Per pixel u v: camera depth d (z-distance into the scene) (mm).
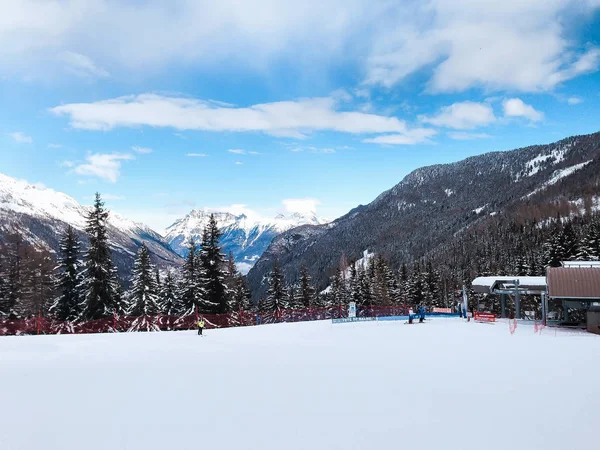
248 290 75062
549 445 8438
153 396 11695
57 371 15133
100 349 21125
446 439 8695
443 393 12211
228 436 8711
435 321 42000
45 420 9555
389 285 84625
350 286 77750
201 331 28875
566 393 12289
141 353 19828
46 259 52375
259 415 10094
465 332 30516
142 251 49094
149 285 48500
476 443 8500
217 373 14891
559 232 74250
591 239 68500
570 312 50125
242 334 29312
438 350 21000
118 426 9219
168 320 44094
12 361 17375
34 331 37688
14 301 47250
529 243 156750
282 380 13789
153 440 8445
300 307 72062
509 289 46594
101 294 43656
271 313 64938
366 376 14453
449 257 193625
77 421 9508
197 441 8414
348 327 34938
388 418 9953
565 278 36281
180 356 18922
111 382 13359
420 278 80125
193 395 11828
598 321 31562
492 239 195750
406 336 27797
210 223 49344
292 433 8922
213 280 47969
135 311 47031
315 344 23469
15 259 50594
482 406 10953
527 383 13516
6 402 10945
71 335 28250
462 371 15383
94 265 43219
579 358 18484
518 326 36500
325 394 12031
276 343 23969
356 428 9258
